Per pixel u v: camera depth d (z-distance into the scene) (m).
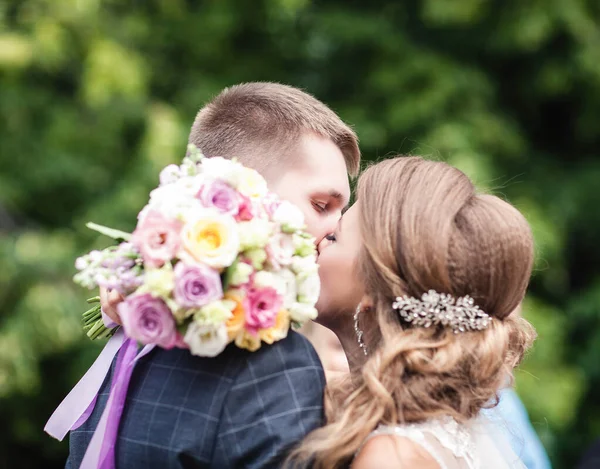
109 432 1.79
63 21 6.56
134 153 6.71
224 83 7.15
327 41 7.20
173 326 1.62
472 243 1.83
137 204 6.36
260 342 1.76
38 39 6.48
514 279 1.85
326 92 7.27
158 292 1.59
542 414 6.45
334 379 1.95
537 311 6.89
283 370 1.76
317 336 2.68
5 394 6.12
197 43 7.13
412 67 6.84
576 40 7.11
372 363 1.81
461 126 6.67
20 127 6.66
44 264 6.23
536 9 6.89
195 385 1.76
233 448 1.70
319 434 1.69
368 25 7.03
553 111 8.00
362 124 6.68
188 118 6.79
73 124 6.74
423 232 1.83
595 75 7.15
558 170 7.60
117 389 1.82
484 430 1.89
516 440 2.27
